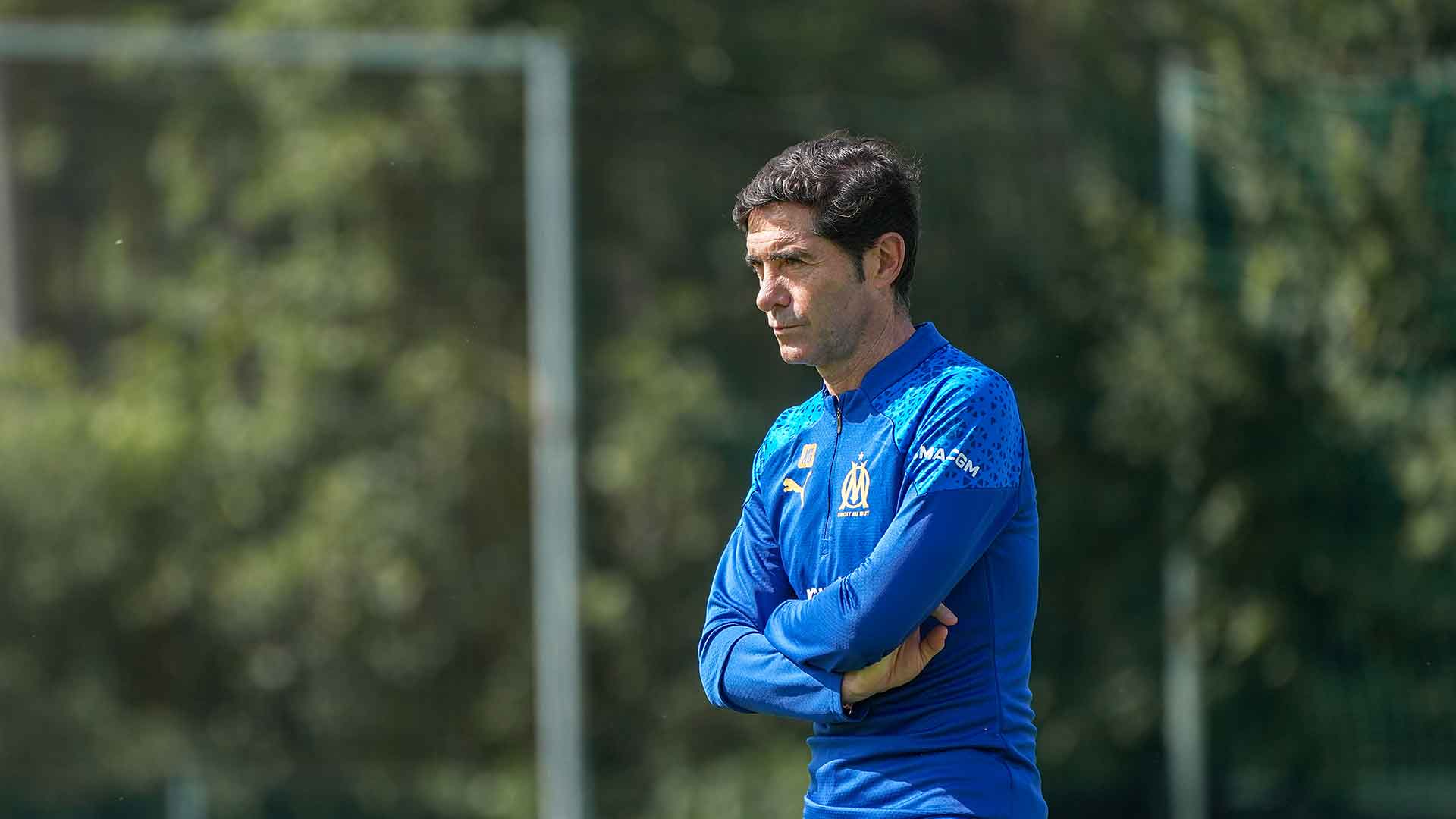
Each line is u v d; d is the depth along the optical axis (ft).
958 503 29.45
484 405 118.83
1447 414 94.43
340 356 119.34
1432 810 95.35
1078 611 107.34
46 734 112.78
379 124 118.21
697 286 112.98
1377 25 96.89
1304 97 99.30
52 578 114.83
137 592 116.37
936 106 110.63
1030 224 110.11
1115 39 118.11
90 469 116.16
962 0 124.26
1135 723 106.22
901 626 29.27
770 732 111.55
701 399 112.98
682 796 110.52
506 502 118.83
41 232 122.52
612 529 113.70
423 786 116.88
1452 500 93.86
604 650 112.68
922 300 108.58
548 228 96.02
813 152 30.89
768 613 32.73
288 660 117.60
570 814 92.84
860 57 122.72
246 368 121.29
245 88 122.31
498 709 117.39
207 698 116.88
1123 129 111.14
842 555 30.96
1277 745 99.91
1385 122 95.91
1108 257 107.76
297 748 117.19
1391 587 96.02
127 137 123.54
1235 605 101.60
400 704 117.50
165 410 119.03
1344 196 96.12
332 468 118.42
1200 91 103.65
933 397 30.35
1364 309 95.86
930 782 30.32
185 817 113.50
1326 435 98.94
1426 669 95.55
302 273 120.37
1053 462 107.76
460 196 119.65
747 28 121.39
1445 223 94.48
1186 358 103.65
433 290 120.06
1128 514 106.63
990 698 30.71
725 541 113.19
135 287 122.72
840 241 30.48
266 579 116.98
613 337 113.19
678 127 111.45
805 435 32.24
